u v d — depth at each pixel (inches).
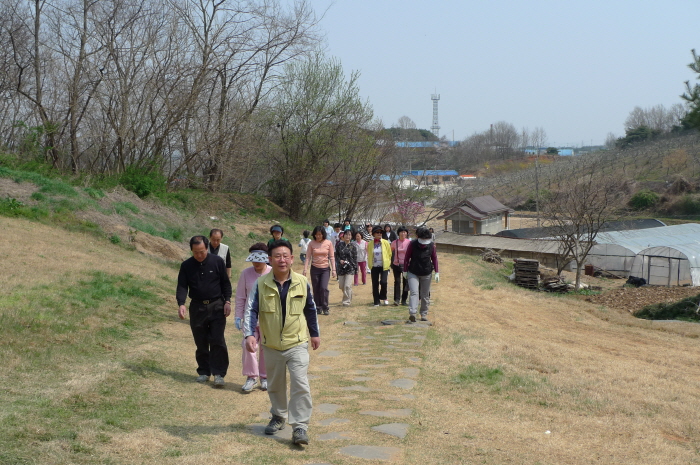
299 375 201.8
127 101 1016.2
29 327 307.0
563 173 2701.8
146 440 188.7
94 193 792.9
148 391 252.7
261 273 262.5
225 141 1196.5
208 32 1135.0
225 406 248.7
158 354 323.0
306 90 1337.4
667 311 692.1
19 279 414.0
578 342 467.8
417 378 303.6
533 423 238.1
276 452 191.5
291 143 1344.7
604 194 1029.8
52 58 1037.2
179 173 1219.2
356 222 1569.9
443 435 216.7
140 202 912.9
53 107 1058.7
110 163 1106.7
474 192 3088.1
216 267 286.5
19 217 644.1
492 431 224.5
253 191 1521.9
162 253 706.8
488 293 717.9
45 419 194.9
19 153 962.7
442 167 3518.7
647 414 257.9
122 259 600.7
